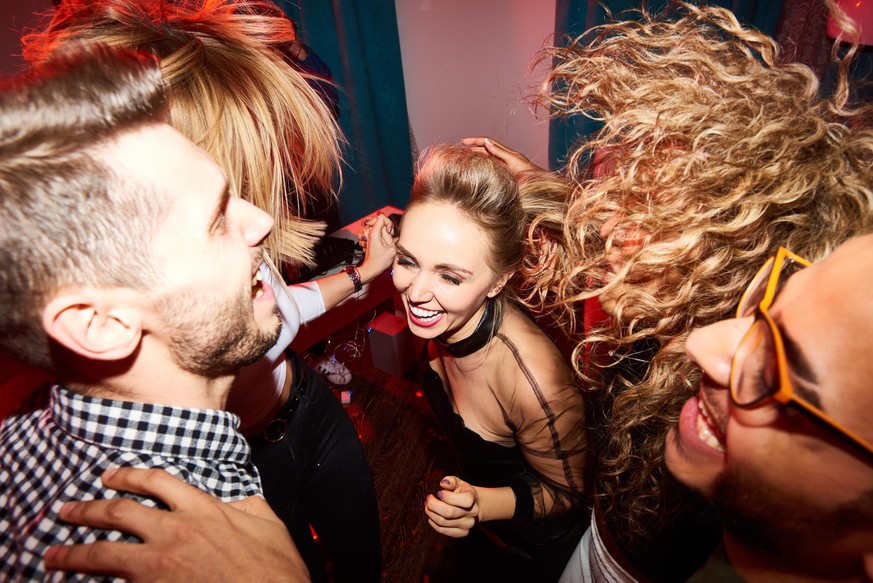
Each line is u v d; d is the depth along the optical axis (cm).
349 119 383
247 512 72
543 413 119
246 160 105
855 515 42
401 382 291
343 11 332
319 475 154
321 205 251
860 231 70
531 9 316
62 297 58
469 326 125
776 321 46
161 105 66
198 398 77
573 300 101
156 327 66
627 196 87
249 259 75
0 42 283
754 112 81
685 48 92
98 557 59
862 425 39
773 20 249
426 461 249
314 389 146
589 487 131
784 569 52
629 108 91
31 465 71
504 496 127
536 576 155
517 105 330
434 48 359
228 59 102
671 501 81
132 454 70
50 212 56
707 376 56
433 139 406
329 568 207
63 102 57
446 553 209
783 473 45
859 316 40
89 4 102
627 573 86
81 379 68
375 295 244
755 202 73
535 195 122
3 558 63
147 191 61
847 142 75
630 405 92
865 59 143
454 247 112
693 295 81
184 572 58
